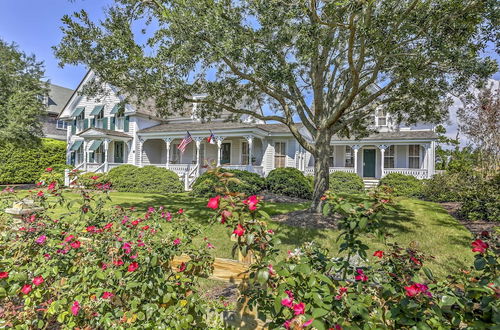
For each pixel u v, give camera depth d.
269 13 5.52
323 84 8.61
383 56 5.72
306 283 1.71
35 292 2.37
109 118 21.88
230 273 2.38
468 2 5.27
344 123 8.64
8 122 16.38
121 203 10.54
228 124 18.83
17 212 3.48
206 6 5.61
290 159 18.78
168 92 7.38
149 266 2.30
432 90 8.02
